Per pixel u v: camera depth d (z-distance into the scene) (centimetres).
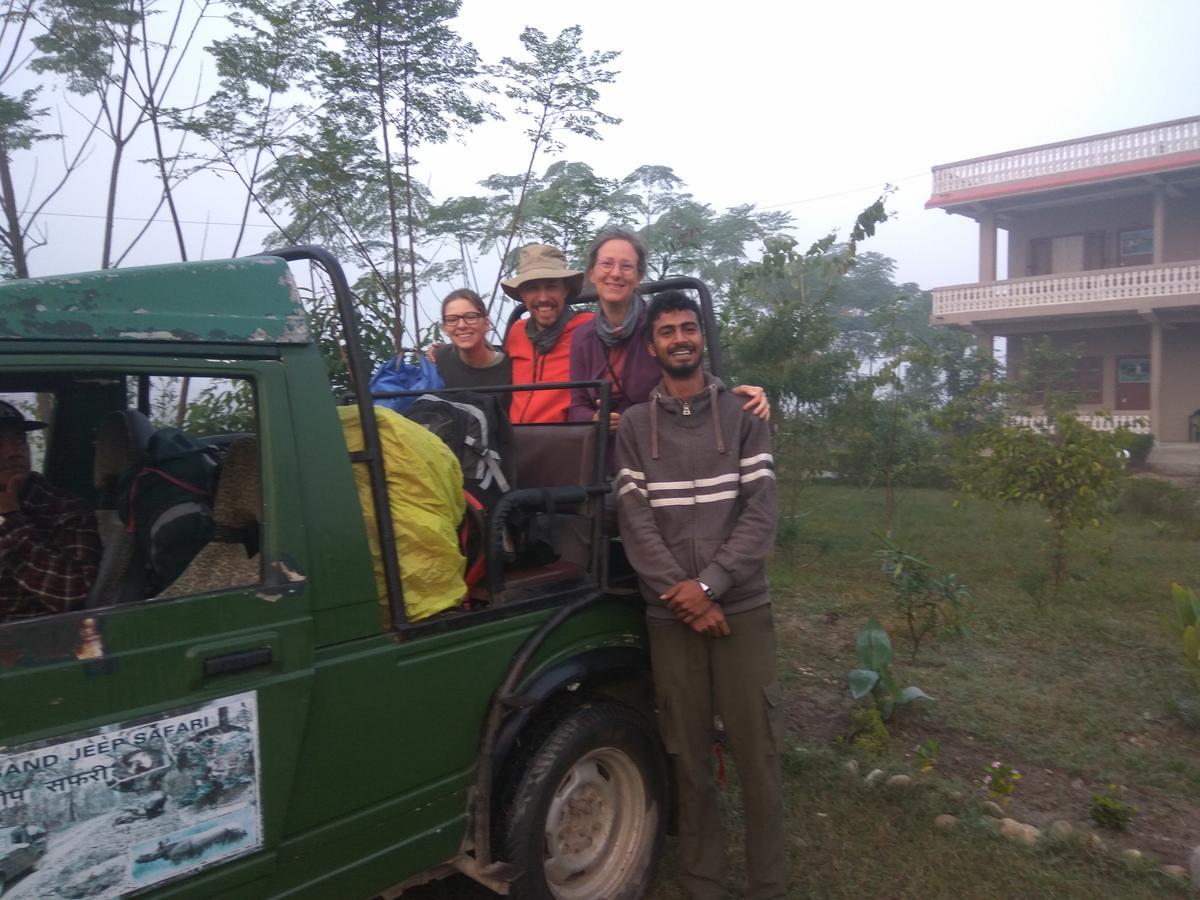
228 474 249
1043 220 2266
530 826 295
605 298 381
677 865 369
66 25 736
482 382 466
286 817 234
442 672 270
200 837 216
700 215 1408
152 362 219
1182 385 2072
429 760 269
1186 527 1107
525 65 815
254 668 225
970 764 457
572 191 866
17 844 190
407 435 268
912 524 1125
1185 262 1939
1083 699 538
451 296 454
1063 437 775
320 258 266
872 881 351
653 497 320
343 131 778
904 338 1013
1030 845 377
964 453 833
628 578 344
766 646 322
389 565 256
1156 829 400
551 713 315
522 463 356
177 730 211
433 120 785
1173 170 1955
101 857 201
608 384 338
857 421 936
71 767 196
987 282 2203
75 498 248
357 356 260
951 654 616
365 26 736
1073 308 2066
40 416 272
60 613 221
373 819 256
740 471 321
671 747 329
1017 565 875
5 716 189
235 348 233
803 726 497
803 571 853
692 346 318
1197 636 479
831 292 919
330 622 242
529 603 299
